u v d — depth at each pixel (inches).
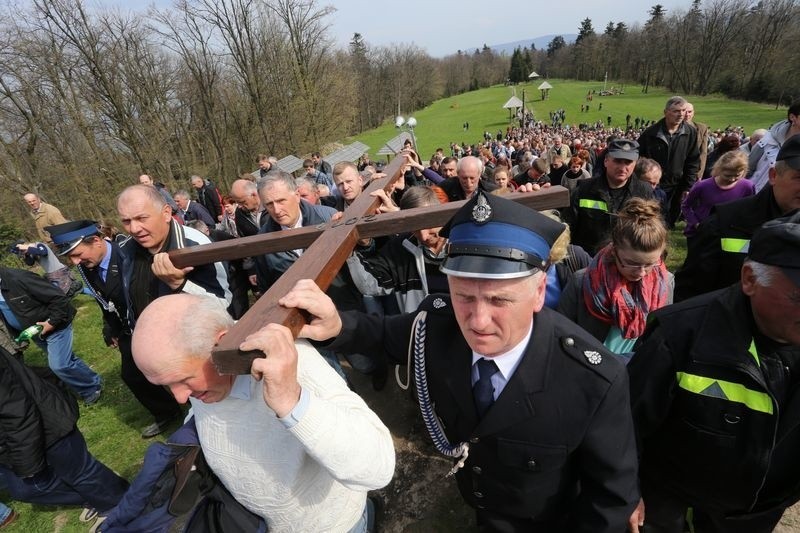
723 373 53.8
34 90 622.8
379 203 97.0
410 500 97.8
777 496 59.3
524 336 50.1
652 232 71.4
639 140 207.0
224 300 106.7
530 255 44.6
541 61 4069.9
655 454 66.0
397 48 2711.6
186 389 49.1
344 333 62.2
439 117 2468.0
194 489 55.7
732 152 144.7
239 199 194.9
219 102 878.4
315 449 43.4
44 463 92.2
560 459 53.3
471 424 56.5
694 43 2267.5
